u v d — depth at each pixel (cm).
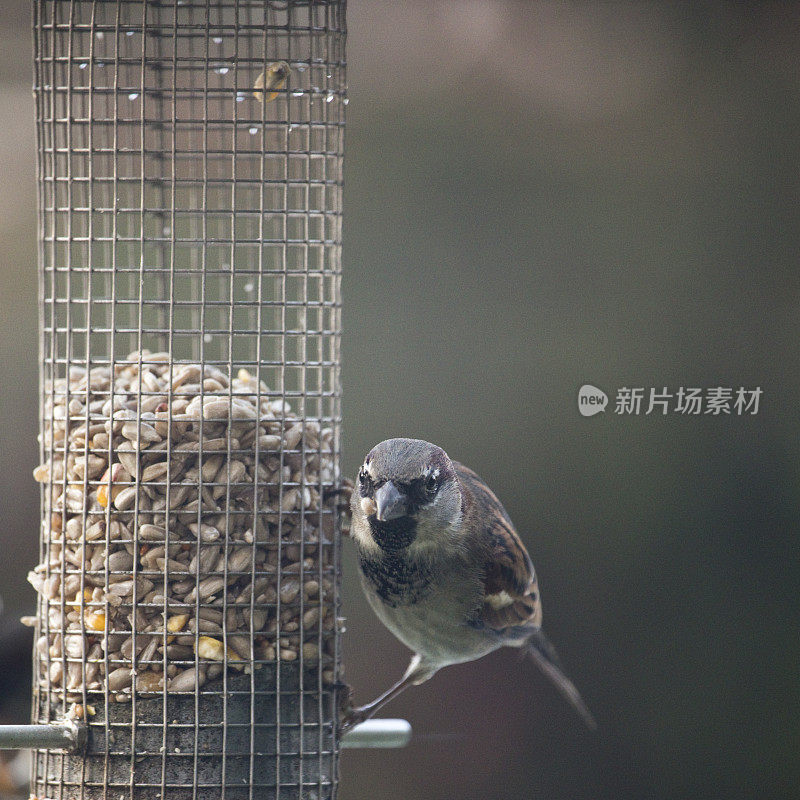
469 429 1472
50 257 746
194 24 738
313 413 887
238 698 695
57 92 747
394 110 1527
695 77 1541
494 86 1532
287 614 710
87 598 703
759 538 1477
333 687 723
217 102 877
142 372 712
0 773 952
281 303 722
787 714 1441
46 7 764
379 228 1514
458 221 1522
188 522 702
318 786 703
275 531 712
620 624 1466
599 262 1519
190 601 695
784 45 1541
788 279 1514
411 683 830
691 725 1450
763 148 1538
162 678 690
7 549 1373
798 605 1463
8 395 1400
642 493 1484
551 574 1464
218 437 706
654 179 1536
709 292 1508
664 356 1500
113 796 683
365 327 1486
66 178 731
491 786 1452
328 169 807
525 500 1466
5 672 999
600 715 1455
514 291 1510
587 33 1530
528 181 1534
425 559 768
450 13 1513
